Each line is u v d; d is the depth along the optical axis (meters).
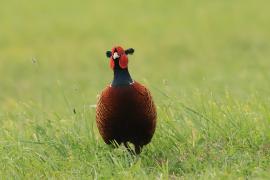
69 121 27.66
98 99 24.14
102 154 24.20
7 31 95.69
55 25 98.12
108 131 24.22
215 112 27.19
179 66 72.81
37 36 93.00
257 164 22.80
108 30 95.00
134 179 21.67
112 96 23.38
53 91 55.28
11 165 23.69
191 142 25.45
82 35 93.00
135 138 24.56
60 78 69.62
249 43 83.88
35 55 83.31
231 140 24.92
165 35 90.62
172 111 27.64
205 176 21.36
